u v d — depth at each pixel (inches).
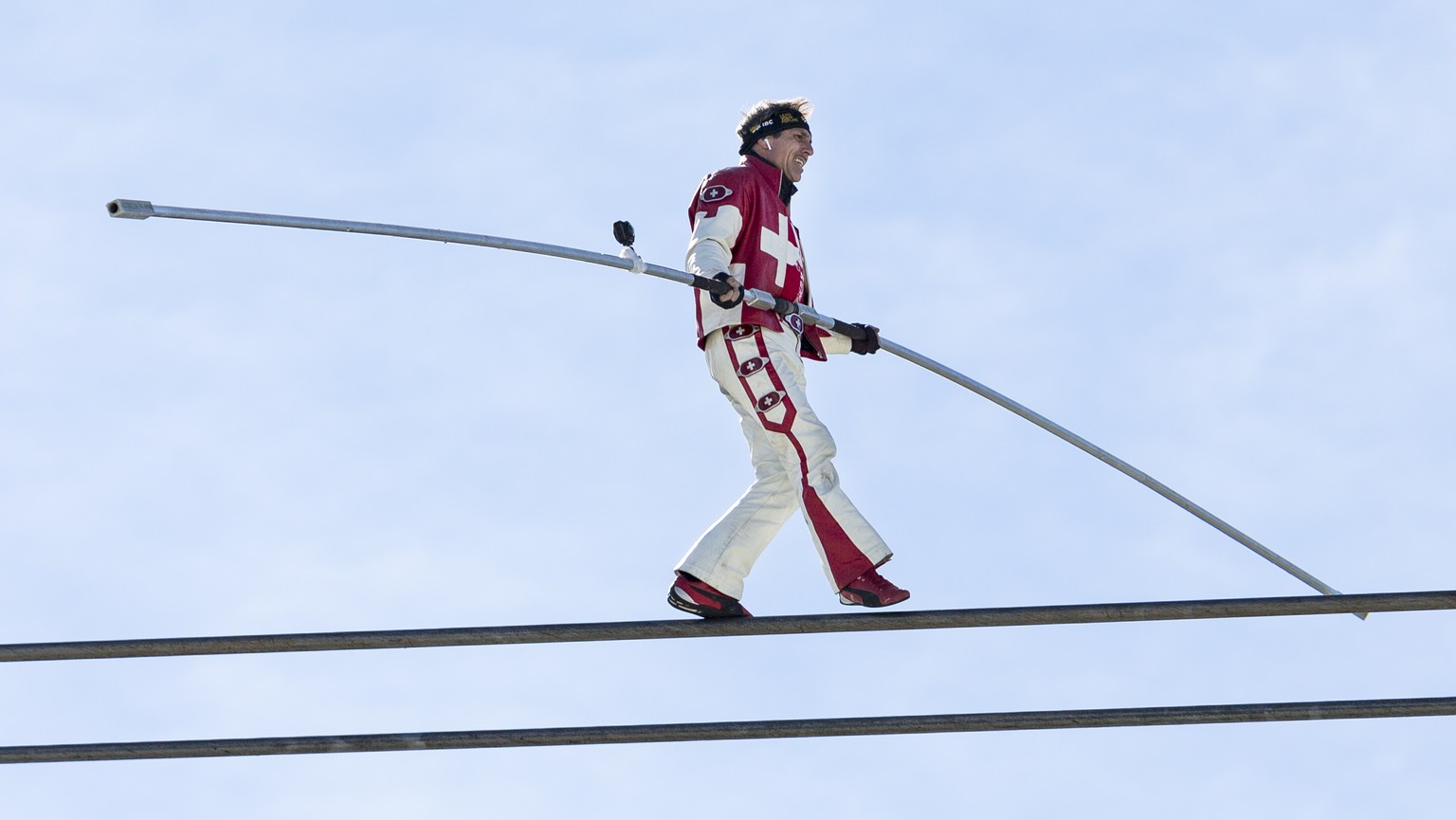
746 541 773.3
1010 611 718.5
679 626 724.0
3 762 736.3
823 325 819.4
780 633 724.7
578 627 726.5
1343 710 717.9
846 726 721.0
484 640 727.1
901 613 722.2
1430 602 716.7
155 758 736.3
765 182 804.0
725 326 781.9
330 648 733.9
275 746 733.9
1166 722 721.6
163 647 733.9
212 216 668.1
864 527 760.3
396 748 729.6
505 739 727.7
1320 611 719.7
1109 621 719.1
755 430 788.0
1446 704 713.6
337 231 697.0
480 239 727.1
